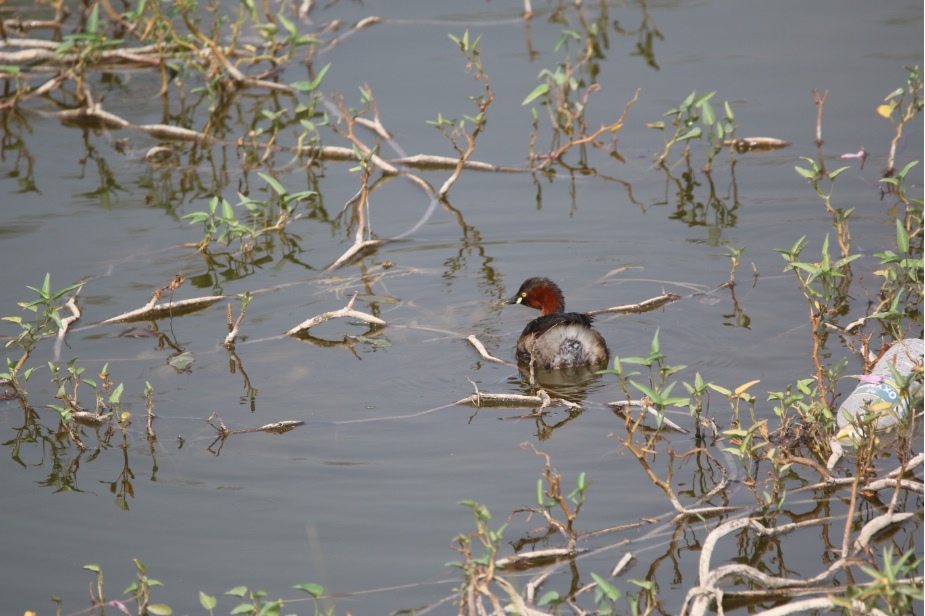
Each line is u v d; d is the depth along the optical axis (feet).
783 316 44.32
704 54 74.79
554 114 66.90
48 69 75.20
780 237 51.39
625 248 51.57
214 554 30.63
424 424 37.45
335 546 30.71
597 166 61.36
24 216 56.39
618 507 32.17
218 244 53.72
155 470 35.27
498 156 62.85
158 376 41.68
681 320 44.50
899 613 26.18
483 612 26.55
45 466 35.83
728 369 40.24
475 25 82.38
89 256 52.03
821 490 32.94
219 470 35.01
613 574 29.09
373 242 53.11
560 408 38.47
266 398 39.73
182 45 71.77
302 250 53.26
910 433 33.50
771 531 30.60
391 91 70.74
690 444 35.65
